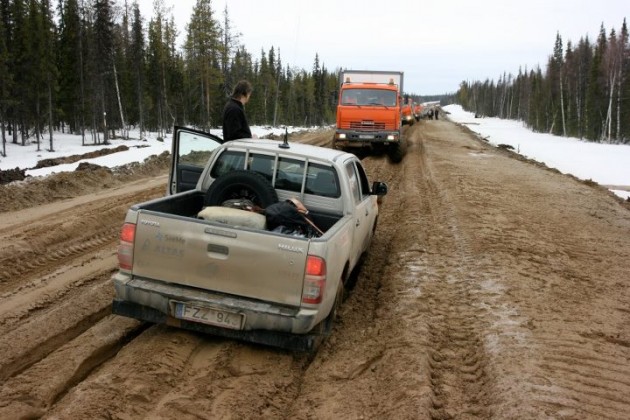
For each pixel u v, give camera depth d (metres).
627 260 8.59
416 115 64.75
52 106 44.84
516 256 8.26
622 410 4.00
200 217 5.00
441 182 16.05
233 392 4.18
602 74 78.44
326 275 4.49
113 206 11.41
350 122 21.59
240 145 6.07
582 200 14.44
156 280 4.74
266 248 4.44
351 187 6.21
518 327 5.49
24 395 3.97
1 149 38.22
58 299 6.07
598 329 5.57
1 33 36.44
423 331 5.34
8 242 8.00
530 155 35.97
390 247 8.95
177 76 63.50
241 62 77.50
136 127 69.25
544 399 4.05
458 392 4.32
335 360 4.86
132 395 3.96
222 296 4.59
